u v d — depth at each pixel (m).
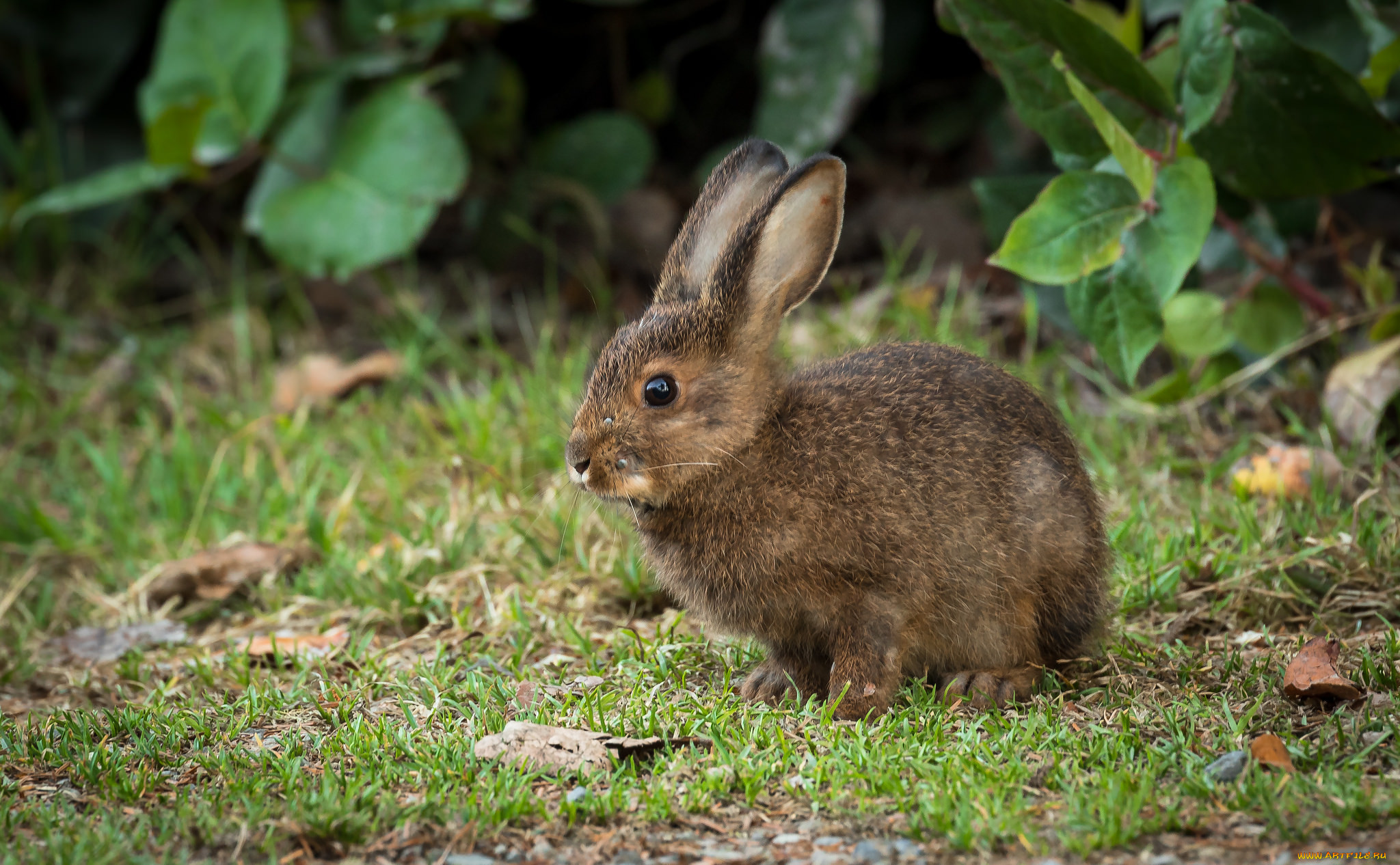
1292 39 9.73
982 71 15.96
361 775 6.48
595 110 17.27
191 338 14.62
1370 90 10.30
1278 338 11.21
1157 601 8.76
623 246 15.50
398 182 13.46
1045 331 12.82
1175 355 11.58
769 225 7.63
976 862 5.59
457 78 15.02
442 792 6.25
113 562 10.93
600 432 7.55
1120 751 6.53
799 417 7.69
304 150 14.20
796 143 13.81
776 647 8.09
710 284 7.71
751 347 7.68
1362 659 7.40
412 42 14.79
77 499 11.74
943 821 5.82
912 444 7.67
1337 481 9.96
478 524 10.45
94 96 16.20
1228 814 5.84
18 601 10.43
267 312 15.14
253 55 13.89
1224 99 10.12
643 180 16.03
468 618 9.05
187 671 8.73
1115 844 5.61
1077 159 10.36
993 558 7.76
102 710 8.02
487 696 7.61
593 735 6.80
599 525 10.09
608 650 8.54
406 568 9.78
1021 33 10.02
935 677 8.16
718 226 8.52
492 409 11.84
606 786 6.42
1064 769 6.32
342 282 15.16
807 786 6.28
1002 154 14.30
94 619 10.09
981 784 6.19
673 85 16.88
